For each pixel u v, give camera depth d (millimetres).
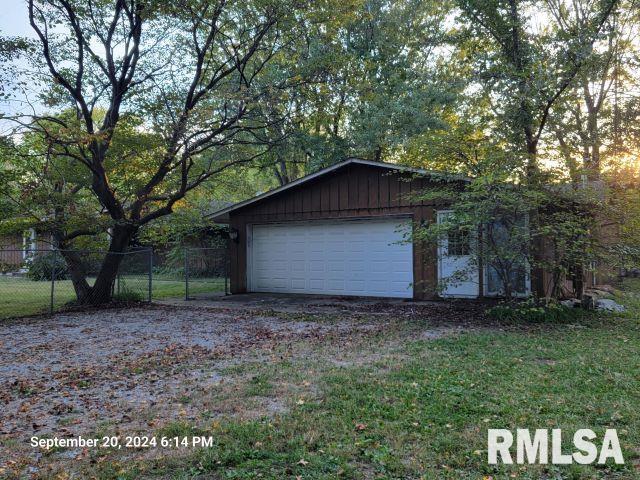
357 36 24031
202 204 22031
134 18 13414
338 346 7344
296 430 4004
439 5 23469
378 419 4219
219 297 15336
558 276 10602
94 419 4441
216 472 3342
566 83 11383
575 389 5012
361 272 14445
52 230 13789
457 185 10961
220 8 13656
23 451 3762
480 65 12781
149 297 14078
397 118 21422
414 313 10734
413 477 3230
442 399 4691
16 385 5590
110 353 7273
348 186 14477
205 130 14055
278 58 18000
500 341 7516
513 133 11719
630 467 3318
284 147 19047
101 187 13844
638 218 9648
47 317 11461
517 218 9680
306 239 15500
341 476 3238
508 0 12000
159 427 4168
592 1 14102
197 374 5914
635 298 13859
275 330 8961
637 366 5945
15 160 12383
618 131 15883
